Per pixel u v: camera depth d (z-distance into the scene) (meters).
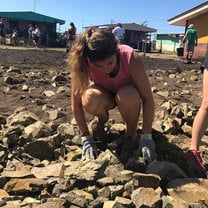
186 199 1.88
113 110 3.18
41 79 5.10
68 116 3.15
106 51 1.99
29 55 10.75
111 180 1.97
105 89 2.35
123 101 2.24
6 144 2.55
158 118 3.11
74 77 2.24
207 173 2.17
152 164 2.10
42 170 2.14
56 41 26.02
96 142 2.51
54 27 27.72
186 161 2.29
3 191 1.94
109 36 2.02
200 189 1.92
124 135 2.49
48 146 2.44
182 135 2.80
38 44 20.50
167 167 2.07
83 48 2.11
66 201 1.81
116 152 2.40
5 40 20.38
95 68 2.21
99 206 1.81
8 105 3.56
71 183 1.95
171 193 1.91
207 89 2.24
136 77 2.23
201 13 14.06
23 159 2.35
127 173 1.99
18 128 2.69
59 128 2.64
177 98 4.03
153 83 5.36
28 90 4.26
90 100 2.31
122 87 2.27
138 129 2.69
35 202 1.82
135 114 2.29
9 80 4.63
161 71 7.32
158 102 3.68
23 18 27.03
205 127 2.26
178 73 7.15
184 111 3.21
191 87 5.15
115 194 1.88
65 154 2.43
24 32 26.91
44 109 3.37
